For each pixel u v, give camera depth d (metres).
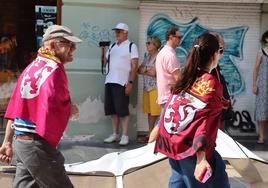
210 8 9.59
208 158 3.90
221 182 4.15
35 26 10.07
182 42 9.62
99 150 8.71
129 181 5.05
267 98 9.42
